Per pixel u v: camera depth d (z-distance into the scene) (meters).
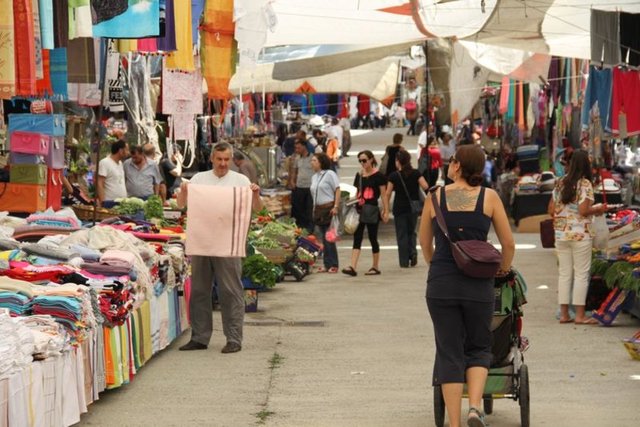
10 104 16.28
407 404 11.34
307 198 27.42
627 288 15.45
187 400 11.56
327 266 23.50
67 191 19.02
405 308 18.20
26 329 9.05
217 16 18.11
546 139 36.28
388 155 28.06
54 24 12.70
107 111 23.08
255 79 29.58
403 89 57.41
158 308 13.83
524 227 31.27
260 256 18.00
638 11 18.98
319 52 27.70
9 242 12.31
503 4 19.14
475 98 32.00
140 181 22.41
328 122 58.06
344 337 15.41
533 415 10.87
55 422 9.55
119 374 11.69
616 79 20.61
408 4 19.12
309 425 10.52
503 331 10.11
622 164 29.52
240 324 14.38
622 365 13.28
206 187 13.94
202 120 29.41
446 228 9.62
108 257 12.39
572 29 21.98
